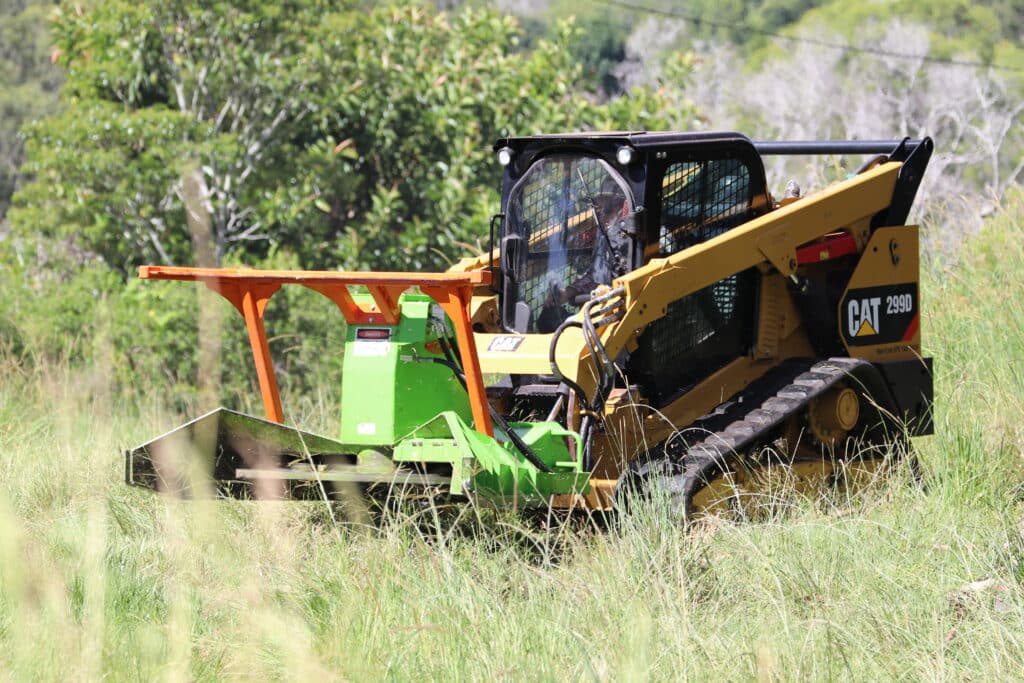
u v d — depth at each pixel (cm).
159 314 4731
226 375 4678
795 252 2555
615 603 1838
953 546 2100
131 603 1841
